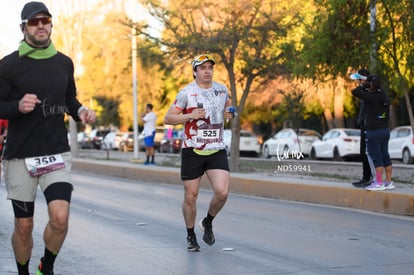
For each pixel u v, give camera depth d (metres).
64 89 10.21
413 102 62.84
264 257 14.77
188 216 15.26
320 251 15.52
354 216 21.66
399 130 51.38
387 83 32.88
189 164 14.80
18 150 10.02
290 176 32.50
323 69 32.94
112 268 13.53
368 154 23.22
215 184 14.73
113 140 94.44
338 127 67.31
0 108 9.67
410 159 49.69
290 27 39.91
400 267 13.74
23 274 10.91
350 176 32.50
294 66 35.97
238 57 41.72
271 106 72.75
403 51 30.56
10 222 19.75
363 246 16.19
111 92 91.31
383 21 30.22
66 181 10.05
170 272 13.20
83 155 67.44
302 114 66.06
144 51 42.72
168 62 43.78
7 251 15.16
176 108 14.55
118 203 25.53
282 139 63.12
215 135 14.71
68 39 63.88
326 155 58.69
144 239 17.08
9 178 10.20
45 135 10.04
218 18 40.19
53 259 10.34
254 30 40.50
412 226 19.45
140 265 13.84
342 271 13.34
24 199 10.18
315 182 27.42
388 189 23.22
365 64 31.25
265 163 46.62
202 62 14.44
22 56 9.97
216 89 14.71
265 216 21.70
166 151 78.81
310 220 20.75
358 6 30.05
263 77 43.16
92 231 18.33
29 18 9.80
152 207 24.23
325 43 31.19
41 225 19.27
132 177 39.78
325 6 30.66
